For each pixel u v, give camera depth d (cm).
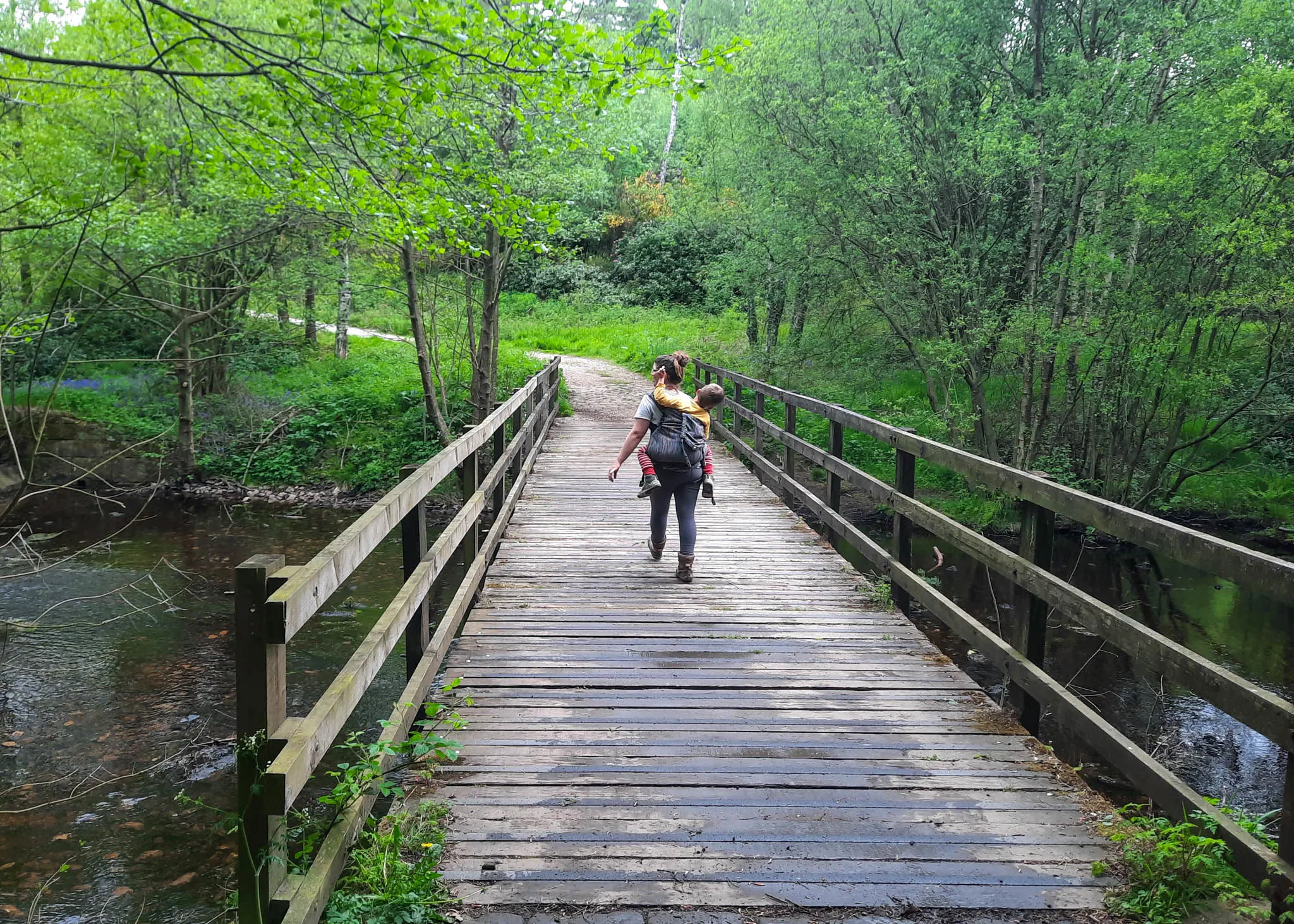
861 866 277
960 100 1323
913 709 409
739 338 2386
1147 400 1305
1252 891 257
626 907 254
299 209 1270
